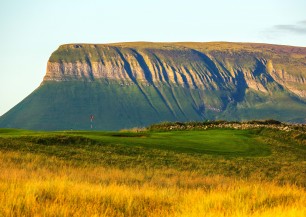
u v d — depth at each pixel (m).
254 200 27.95
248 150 73.12
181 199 29.25
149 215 24.48
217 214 23.78
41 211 21.94
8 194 24.02
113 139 69.69
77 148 62.25
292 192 31.34
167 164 57.59
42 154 56.31
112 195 26.78
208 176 49.25
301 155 74.50
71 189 27.36
